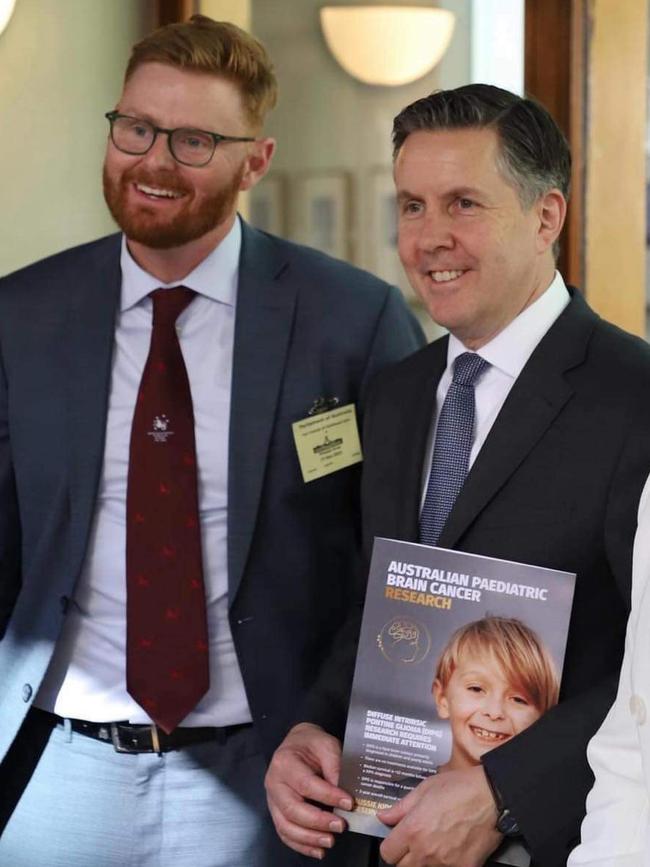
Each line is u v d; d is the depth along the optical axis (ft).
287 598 7.77
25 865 7.72
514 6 9.95
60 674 7.73
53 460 7.73
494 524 6.28
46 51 11.09
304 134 10.93
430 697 6.21
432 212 6.29
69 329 7.90
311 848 6.40
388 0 10.53
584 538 6.14
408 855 6.05
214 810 7.62
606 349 6.42
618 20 9.40
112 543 7.66
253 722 7.63
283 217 11.05
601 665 6.20
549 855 5.92
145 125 7.54
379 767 6.27
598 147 9.46
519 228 6.28
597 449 6.16
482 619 6.15
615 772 5.23
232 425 7.70
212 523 7.68
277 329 7.90
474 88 6.32
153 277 7.88
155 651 7.51
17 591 8.13
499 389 6.52
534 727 5.98
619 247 9.55
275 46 10.92
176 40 7.57
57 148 11.20
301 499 7.81
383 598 6.31
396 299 8.27
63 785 7.70
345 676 7.02
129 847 7.61
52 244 11.27
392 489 6.78
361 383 7.96
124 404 7.77
